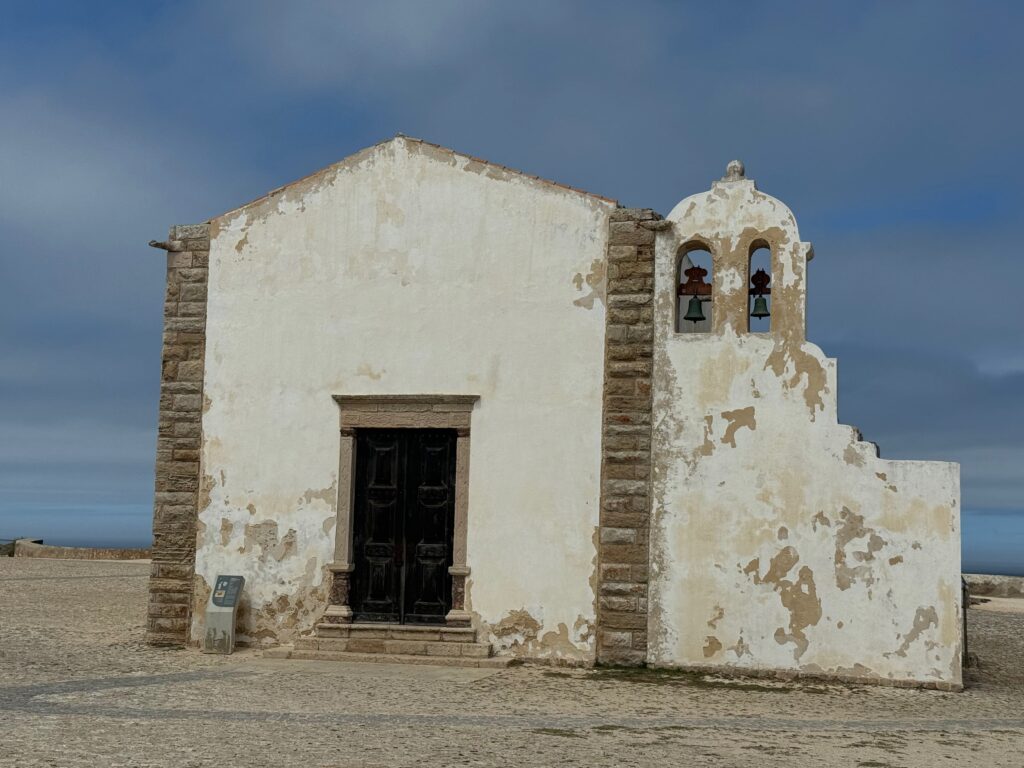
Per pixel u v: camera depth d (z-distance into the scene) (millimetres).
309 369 14711
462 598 13953
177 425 14922
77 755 7742
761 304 13750
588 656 13547
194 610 14633
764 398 13383
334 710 10078
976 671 14555
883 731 9844
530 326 14180
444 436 14430
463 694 11297
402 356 14484
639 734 9273
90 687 11164
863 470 12984
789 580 13078
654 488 13609
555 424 13961
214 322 15023
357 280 14734
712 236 13766
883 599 12789
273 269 14961
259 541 14570
